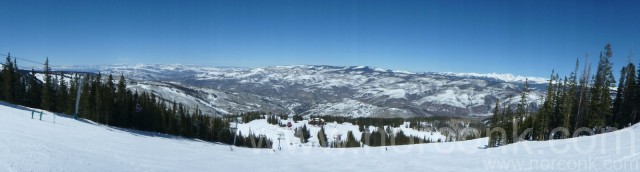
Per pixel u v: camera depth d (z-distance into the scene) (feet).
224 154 148.25
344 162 106.32
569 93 226.79
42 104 301.22
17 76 313.73
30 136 88.58
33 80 336.49
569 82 237.25
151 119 324.80
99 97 287.07
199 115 402.72
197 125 382.83
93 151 88.02
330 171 89.15
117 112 301.84
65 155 72.84
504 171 70.79
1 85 303.48
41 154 68.08
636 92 223.51
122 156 89.35
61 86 318.86
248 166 100.32
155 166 82.17
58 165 62.23
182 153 129.70
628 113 228.63
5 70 304.09
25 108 194.29
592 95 222.28
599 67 221.46
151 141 166.71
